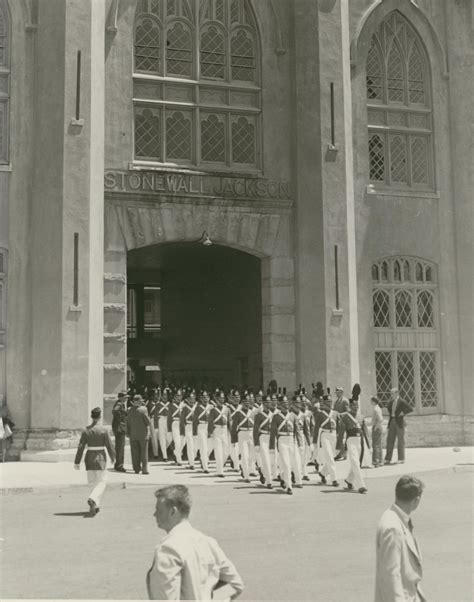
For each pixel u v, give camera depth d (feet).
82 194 73.77
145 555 34.88
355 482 55.21
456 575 30.89
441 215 91.86
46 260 73.56
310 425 66.44
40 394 72.69
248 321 95.14
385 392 87.51
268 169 85.97
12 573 31.71
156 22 83.97
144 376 140.46
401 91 92.22
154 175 81.05
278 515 44.98
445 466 68.95
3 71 76.95
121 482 58.23
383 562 17.31
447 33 93.30
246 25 87.30
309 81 84.74
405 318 89.51
